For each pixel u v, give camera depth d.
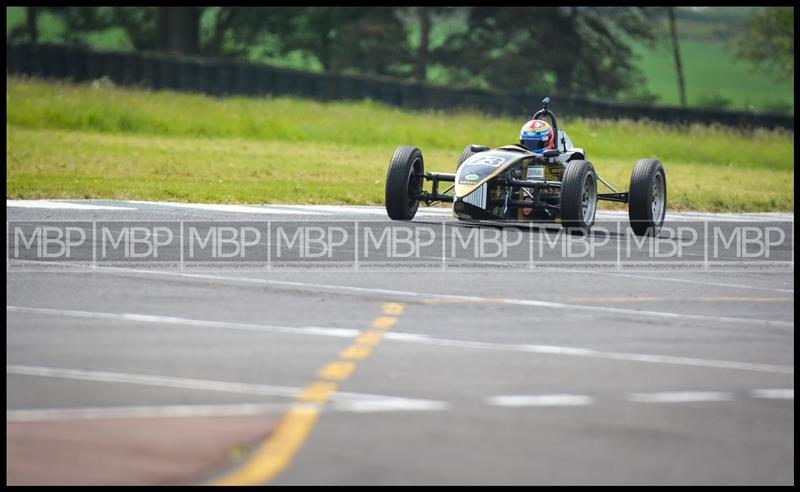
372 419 25.77
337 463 22.77
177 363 30.61
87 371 29.55
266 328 35.38
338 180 91.44
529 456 23.58
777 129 167.25
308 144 133.75
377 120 154.50
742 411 27.56
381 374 29.92
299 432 24.64
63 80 175.12
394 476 22.16
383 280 44.88
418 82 176.50
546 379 29.95
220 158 106.94
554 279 46.84
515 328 36.56
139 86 167.75
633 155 144.25
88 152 105.06
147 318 36.41
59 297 39.44
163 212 65.19
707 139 157.00
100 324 35.34
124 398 27.06
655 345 34.84
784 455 24.28
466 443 24.25
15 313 36.69
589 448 24.23
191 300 39.59
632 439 24.97
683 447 24.56
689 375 31.08
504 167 60.53
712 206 87.19
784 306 43.16
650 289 45.53
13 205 65.50
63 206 66.19
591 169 61.59
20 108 134.88
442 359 31.84
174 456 22.88
